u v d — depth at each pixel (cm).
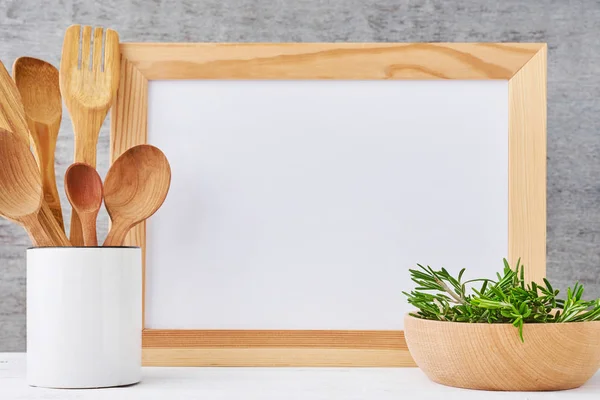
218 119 81
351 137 80
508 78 80
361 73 80
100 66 79
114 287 64
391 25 97
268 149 80
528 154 80
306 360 78
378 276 79
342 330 79
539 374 60
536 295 66
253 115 81
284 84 81
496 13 97
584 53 98
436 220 80
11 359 83
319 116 81
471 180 80
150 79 81
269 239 80
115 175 75
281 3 98
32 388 64
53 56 98
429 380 69
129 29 97
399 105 81
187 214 80
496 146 80
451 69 80
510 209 79
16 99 72
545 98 80
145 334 79
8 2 98
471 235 80
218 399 60
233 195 80
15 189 68
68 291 63
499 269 79
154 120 81
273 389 64
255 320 79
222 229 80
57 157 97
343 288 79
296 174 80
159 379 70
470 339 60
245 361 78
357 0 97
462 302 70
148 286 79
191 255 80
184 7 97
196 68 80
